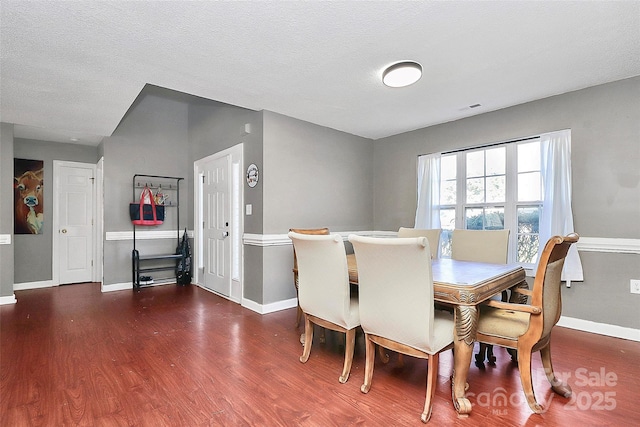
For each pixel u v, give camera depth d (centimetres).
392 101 350
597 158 307
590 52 247
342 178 466
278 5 191
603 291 303
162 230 538
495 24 211
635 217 288
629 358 249
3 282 407
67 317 354
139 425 170
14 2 183
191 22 206
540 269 179
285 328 322
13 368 232
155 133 532
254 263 387
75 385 209
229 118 443
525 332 185
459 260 296
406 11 197
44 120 400
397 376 224
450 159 429
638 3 189
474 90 320
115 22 204
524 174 361
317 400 194
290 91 324
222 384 212
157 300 430
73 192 539
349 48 241
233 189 434
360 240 190
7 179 409
